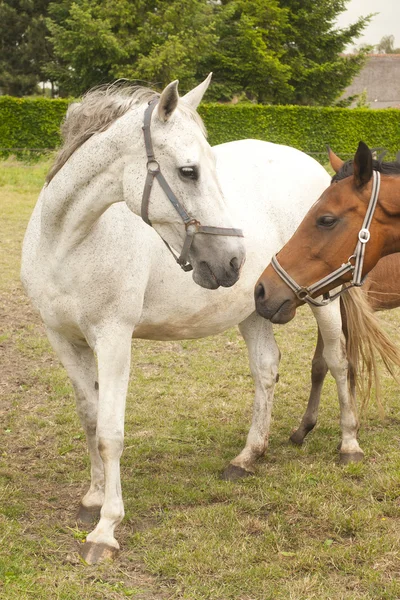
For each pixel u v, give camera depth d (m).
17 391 4.85
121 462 3.80
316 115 21.66
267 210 3.53
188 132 2.43
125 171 2.53
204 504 3.33
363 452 3.84
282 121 21.61
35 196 13.61
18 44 34.75
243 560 2.79
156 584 2.65
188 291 3.08
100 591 2.57
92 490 3.19
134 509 3.25
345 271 2.71
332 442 4.08
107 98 2.68
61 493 3.43
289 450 3.98
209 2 26.64
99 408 2.80
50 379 5.02
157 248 2.96
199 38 24.03
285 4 27.17
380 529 3.06
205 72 26.31
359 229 2.67
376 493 3.41
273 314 2.79
